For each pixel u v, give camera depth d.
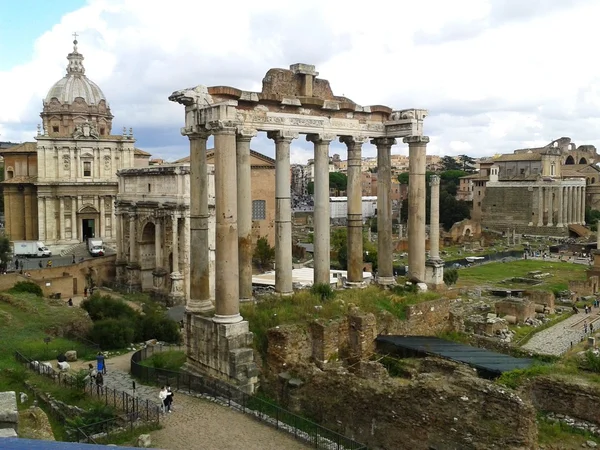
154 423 25.84
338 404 26.42
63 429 24.98
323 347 31.30
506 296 87.81
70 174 106.00
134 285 88.25
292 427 26.08
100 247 100.38
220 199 30.92
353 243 41.94
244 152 35.16
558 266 127.50
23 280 70.44
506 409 21.39
